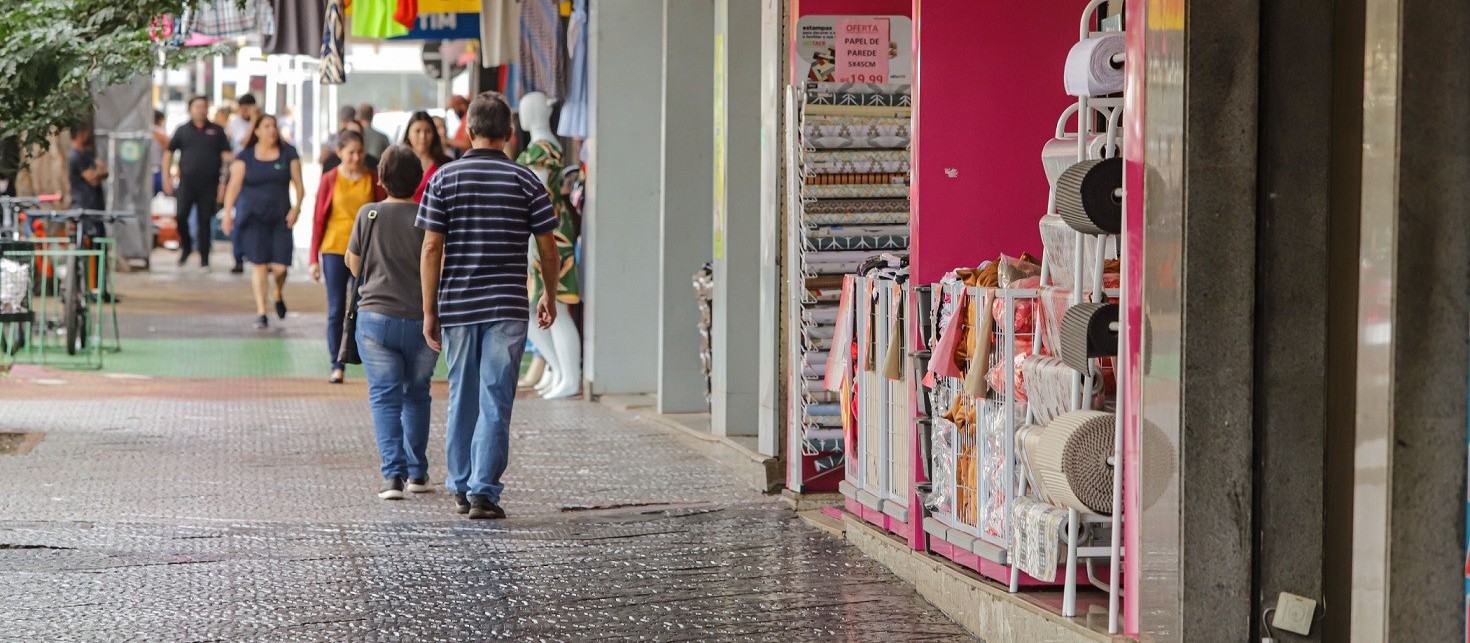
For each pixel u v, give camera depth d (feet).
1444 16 24.57
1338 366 27.61
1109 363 31.24
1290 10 27.30
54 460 54.24
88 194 117.39
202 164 142.82
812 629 34.76
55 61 58.70
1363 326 25.58
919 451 37.91
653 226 72.18
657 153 71.97
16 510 45.96
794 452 48.44
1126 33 29.17
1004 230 37.19
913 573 38.50
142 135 139.13
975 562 35.70
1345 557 27.43
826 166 47.50
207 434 60.90
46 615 34.78
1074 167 29.73
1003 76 36.99
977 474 34.78
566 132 73.87
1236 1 27.17
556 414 68.08
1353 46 27.14
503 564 40.70
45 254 79.20
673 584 38.70
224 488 50.39
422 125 69.92
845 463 45.42
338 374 76.59
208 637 33.30
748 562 41.24
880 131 47.65
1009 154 37.09
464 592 37.68
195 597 36.68
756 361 57.00
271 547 42.19
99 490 49.32
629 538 44.09
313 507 47.83
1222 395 27.50
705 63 63.87
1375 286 25.29
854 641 33.83
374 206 49.21
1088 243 31.40
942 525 36.55
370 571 39.65
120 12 61.11
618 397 71.61
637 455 57.72
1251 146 27.40
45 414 64.23
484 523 45.96
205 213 143.64
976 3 36.81
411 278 49.26
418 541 43.32
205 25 74.18
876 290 41.11
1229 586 27.68
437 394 74.33
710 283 61.11
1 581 37.81
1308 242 27.55
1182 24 27.14
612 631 34.37
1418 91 24.61
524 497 49.85
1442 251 24.85
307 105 157.99
